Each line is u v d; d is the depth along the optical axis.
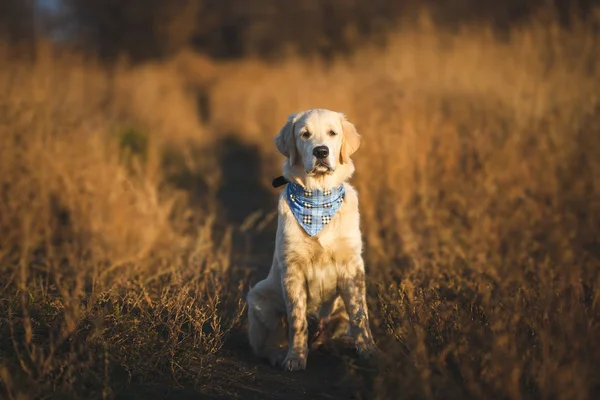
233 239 7.58
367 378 3.72
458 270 5.23
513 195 6.51
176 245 6.44
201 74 20.70
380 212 7.25
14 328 4.00
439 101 9.27
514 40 10.20
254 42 26.88
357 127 8.66
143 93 15.02
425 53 11.20
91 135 8.39
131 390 3.42
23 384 3.20
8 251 5.86
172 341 3.88
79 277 4.91
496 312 3.81
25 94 8.41
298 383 3.78
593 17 9.41
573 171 6.79
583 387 3.01
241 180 10.96
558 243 5.56
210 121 15.00
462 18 15.34
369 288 5.19
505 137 7.75
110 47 29.28
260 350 4.40
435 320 3.93
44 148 7.25
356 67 12.70
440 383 3.21
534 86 8.64
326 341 4.51
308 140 4.28
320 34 23.03
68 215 6.93
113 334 3.88
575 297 4.08
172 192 8.74
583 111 7.48
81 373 3.44
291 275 4.21
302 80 13.89
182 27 29.61
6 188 6.67
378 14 21.09
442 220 6.68
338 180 4.34
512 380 3.10
